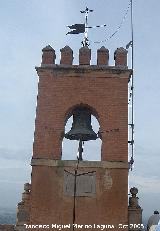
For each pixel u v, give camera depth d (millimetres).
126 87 18328
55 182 16875
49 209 16516
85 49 18938
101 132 17609
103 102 18094
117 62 18672
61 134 17703
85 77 18516
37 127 17734
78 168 17016
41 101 18156
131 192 17031
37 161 17141
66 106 18078
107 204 16516
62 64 18656
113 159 17156
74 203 16578
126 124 17703
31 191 16734
